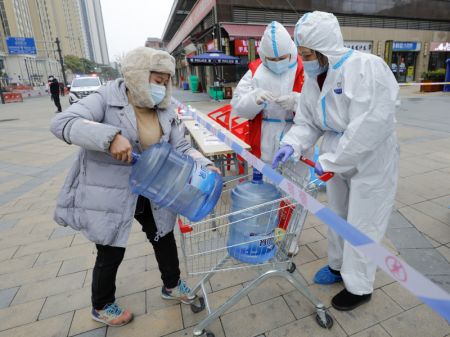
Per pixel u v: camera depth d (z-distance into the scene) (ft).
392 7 63.67
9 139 29.32
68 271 8.76
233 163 14.96
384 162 5.86
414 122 25.71
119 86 5.48
